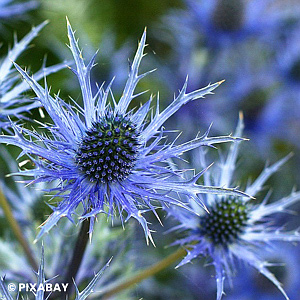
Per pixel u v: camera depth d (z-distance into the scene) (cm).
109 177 45
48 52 64
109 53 65
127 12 75
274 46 78
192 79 72
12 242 53
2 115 48
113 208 45
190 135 67
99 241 52
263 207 51
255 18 77
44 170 44
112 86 63
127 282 50
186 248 49
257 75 76
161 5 76
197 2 75
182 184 44
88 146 45
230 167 51
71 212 43
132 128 46
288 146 78
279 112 76
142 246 59
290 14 78
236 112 73
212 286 63
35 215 52
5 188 53
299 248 68
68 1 68
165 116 46
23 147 43
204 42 75
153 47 74
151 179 45
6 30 64
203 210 50
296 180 75
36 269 50
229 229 50
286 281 66
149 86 68
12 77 49
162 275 60
